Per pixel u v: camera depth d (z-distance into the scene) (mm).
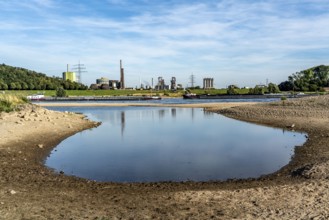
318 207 10484
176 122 44344
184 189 13961
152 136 30750
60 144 25953
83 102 114875
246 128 36219
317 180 13953
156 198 12148
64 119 40219
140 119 49500
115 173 17078
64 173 17016
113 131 34688
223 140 27875
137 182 15297
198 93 169375
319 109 46219
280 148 23703
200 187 14281
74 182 15102
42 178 15578
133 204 11383
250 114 50000
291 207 10594
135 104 96688
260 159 20125
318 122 35562
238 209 10602
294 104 53156
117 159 20469
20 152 21281
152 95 160500
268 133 31766
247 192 12586
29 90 172125
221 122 43438
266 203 11117
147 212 10453
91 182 15188
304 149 22312
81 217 9820
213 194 12477
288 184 13977
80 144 26031
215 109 68625
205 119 48219
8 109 37812
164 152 22688
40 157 20766
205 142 26891
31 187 13625
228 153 22156
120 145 25641
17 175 15758
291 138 28172
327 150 21125
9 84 169125
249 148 23922
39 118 35812
